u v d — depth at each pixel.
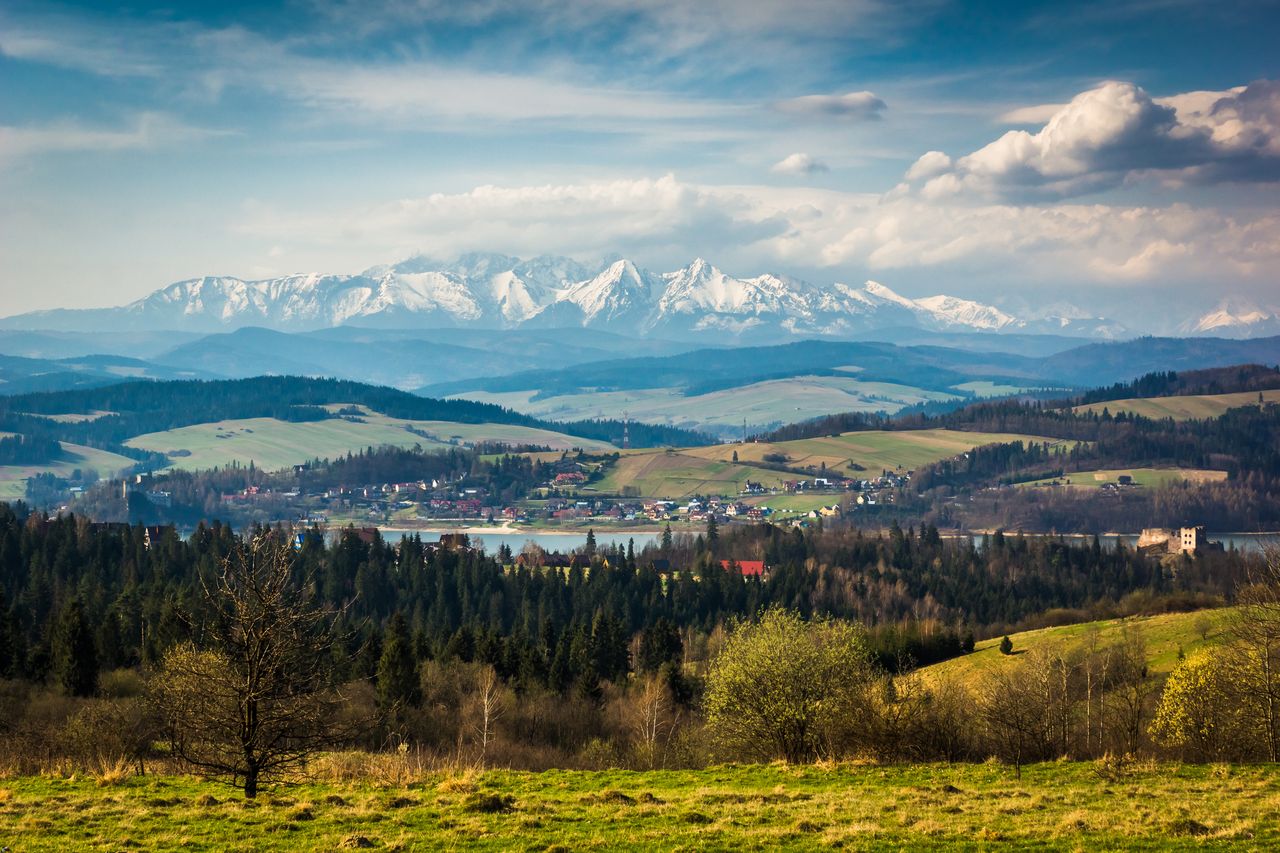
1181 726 69.94
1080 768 58.91
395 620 136.25
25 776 56.09
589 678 123.50
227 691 47.00
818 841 40.44
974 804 47.78
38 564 197.12
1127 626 155.88
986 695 72.12
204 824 42.66
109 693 107.12
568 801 48.97
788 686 70.31
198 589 172.00
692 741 86.06
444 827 42.94
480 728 100.69
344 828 42.47
